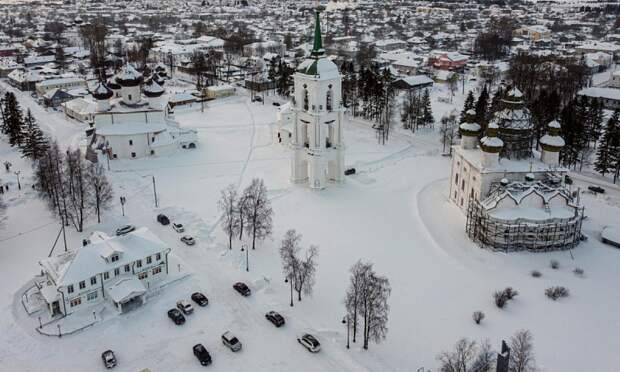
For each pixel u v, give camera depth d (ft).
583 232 370.94
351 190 446.19
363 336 265.13
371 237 365.20
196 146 547.08
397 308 287.07
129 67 525.34
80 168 384.27
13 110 549.54
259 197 353.31
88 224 377.71
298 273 290.56
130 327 272.10
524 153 391.86
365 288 252.83
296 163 447.01
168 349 256.93
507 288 292.40
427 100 641.40
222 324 274.98
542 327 270.87
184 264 326.65
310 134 430.20
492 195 361.51
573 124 506.07
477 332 267.80
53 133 600.80
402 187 456.86
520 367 223.10
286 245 306.96
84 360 249.34
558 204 352.69
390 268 325.83
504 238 344.90
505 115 388.37
